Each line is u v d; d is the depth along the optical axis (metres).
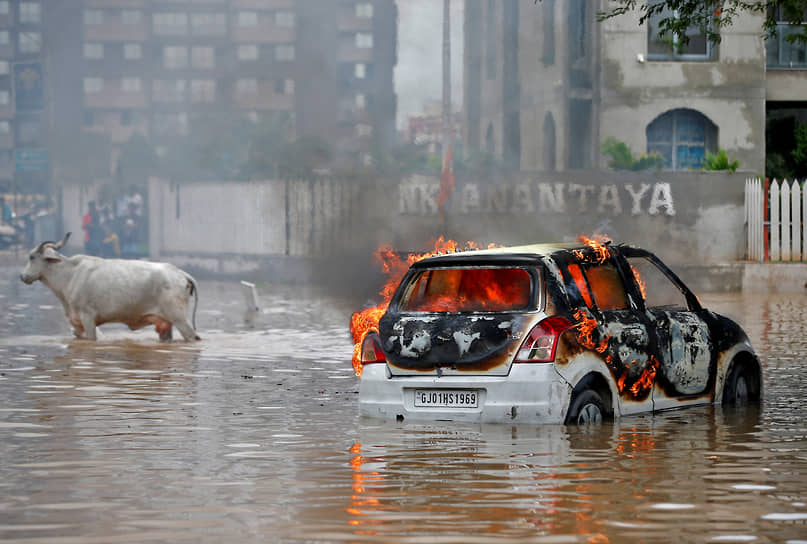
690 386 13.17
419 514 8.23
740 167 41.56
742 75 41.38
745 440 11.20
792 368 17.64
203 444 11.16
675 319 13.12
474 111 58.81
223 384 15.91
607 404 12.09
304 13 136.38
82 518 8.16
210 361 18.91
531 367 11.59
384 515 8.21
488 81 55.06
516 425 11.63
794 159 43.84
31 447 11.04
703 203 39.16
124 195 60.25
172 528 7.87
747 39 41.31
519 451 10.53
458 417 11.84
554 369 11.59
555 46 44.03
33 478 9.57
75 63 136.75
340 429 11.94
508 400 11.62
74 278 22.58
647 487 9.09
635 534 7.66
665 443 10.98
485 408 11.70
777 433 11.62
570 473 9.62
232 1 136.88
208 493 8.97
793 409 13.31
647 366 12.55
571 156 43.00
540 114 46.19
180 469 9.92
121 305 22.36
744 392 14.06
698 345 13.29
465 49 60.47
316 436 11.53
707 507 8.43
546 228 39.44
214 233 46.50
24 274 22.53
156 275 22.39
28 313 29.17
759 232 37.59
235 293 38.34
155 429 12.07
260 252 44.97
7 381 16.20
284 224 44.22
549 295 11.83
